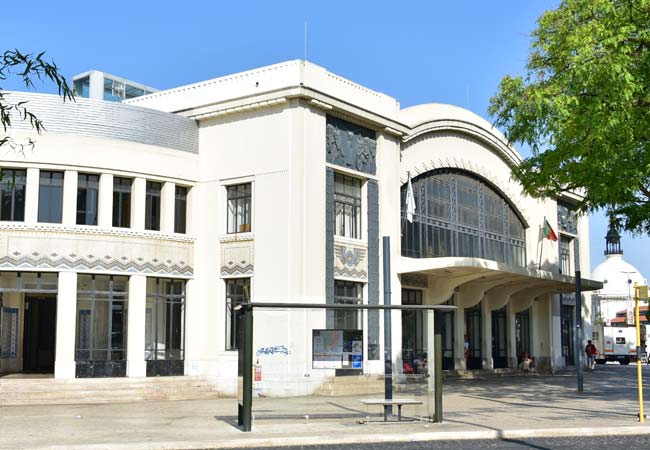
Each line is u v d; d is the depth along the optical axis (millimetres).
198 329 28688
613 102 20547
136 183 27688
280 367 17234
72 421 18406
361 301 29969
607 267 98625
